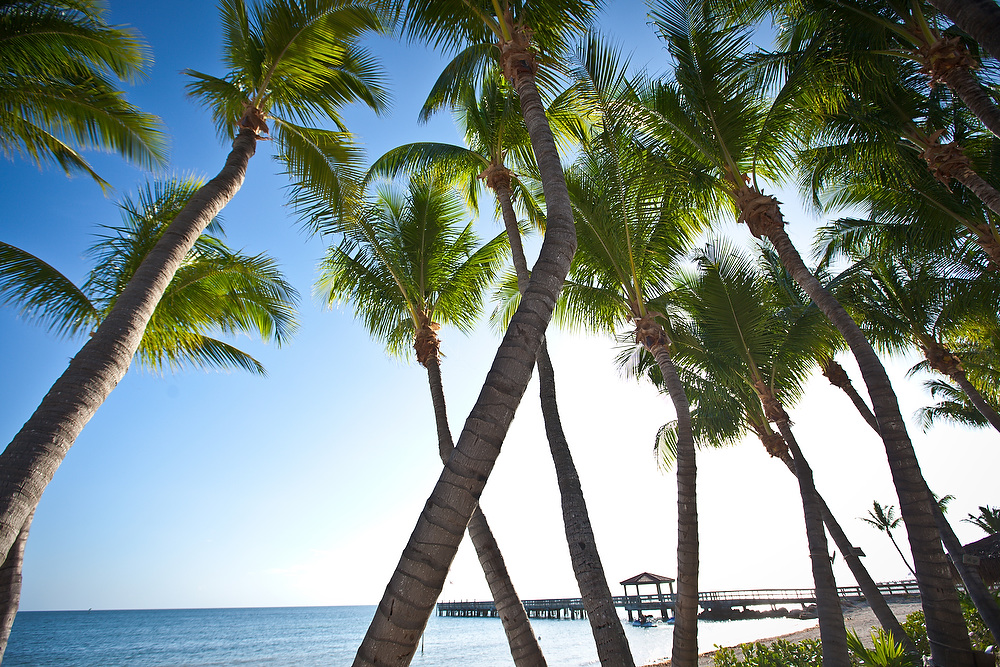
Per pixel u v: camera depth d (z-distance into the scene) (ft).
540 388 23.24
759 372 33.14
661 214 29.27
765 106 28.81
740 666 34.04
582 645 106.73
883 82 29.71
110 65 25.38
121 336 15.90
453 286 33.27
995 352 46.75
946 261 37.04
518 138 30.55
